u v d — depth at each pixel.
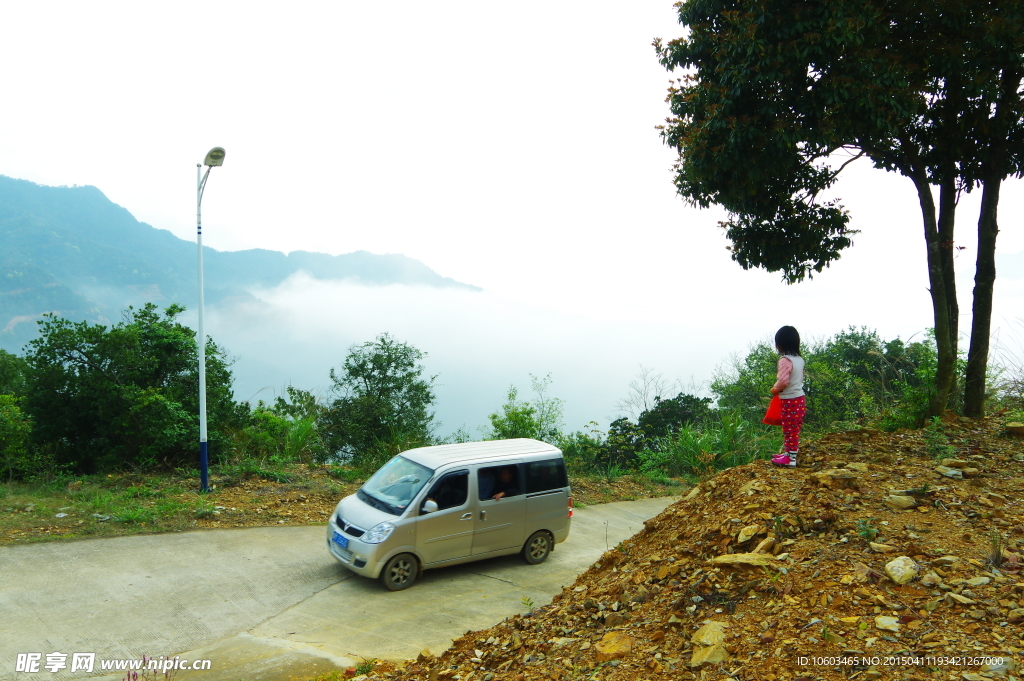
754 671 3.39
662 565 5.25
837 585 4.01
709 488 6.54
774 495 5.62
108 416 15.71
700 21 8.55
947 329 8.20
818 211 9.81
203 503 11.69
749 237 10.01
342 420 22.33
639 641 4.16
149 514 10.95
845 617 3.69
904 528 4.73
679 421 22.41
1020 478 5.65
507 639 5.09
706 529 5.49
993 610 3.48
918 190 8.57
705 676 3.49
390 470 9.84
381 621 7.68
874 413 12.14
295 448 17.28
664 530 6.30
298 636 7.20
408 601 8.37
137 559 9.12
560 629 4.86
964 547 4.31
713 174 8.16
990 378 9.59
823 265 10.04
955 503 5.09
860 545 4.52
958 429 7.73
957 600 3.62
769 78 7.41
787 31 7.31
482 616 7.93
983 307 8.45
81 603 7.66
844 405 15.05
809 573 4.23
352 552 8.72
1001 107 7.98
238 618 7.62
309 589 8.62
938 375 8.32
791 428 6.57
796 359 6.62
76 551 9.24
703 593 4.41
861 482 5.73
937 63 7.80
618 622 4.57
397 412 23.64
